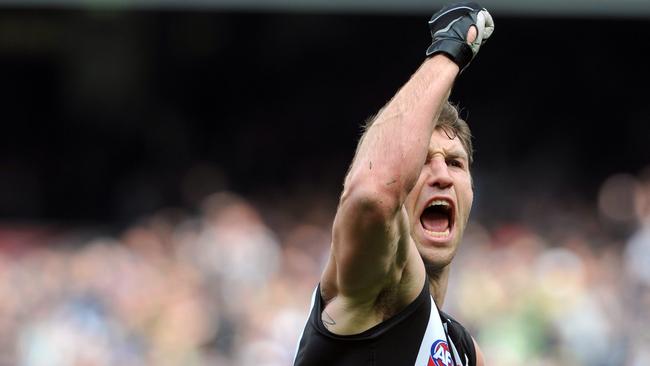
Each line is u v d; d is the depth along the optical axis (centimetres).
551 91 6088
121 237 4222
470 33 855
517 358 3281
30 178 6022
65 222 5731
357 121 6169
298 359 852
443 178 921
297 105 6197
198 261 3781
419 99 815
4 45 6078
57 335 3266
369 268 795
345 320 830
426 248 932
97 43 6106
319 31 6138
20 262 3728
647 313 3506
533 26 6053
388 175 780
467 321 3412
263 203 5253
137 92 6125
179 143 6094
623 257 3866
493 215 4803
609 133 6059
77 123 6128
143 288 3503
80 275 3562
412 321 838
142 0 4959
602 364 3338
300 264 3803
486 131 6031
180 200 5556
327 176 5959
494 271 3581
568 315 3400
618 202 4628
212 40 6122
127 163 6041
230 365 3303
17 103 6128
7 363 3288
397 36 6131
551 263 3662
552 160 5897
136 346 3309
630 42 6044
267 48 6156
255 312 3388
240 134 6119
